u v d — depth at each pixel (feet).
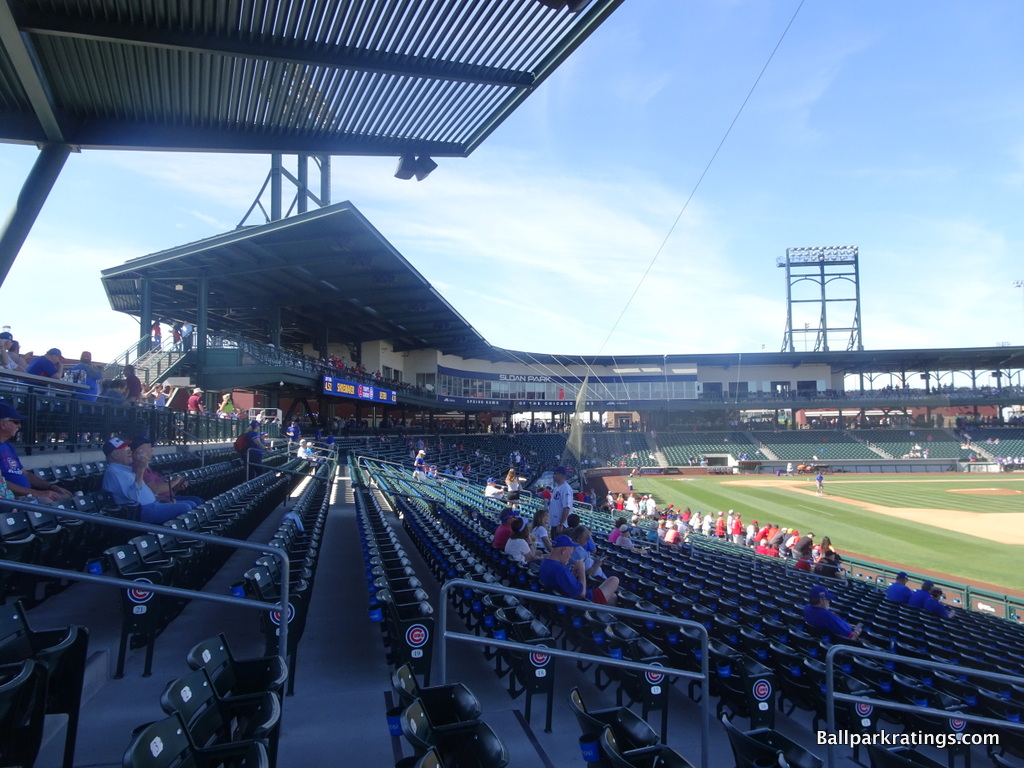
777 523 96.12
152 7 16.08
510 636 16.38
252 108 21.06
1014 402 215.10
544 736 14.58
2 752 9.15
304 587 16.37
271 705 10.08
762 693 15.96
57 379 31.50
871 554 72.79
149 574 14.60
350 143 23.26
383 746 12.76
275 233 72.02
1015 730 17.52
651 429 224.33
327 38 17.39
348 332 140.87
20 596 16.56
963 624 37.40
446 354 181.78
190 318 115.75
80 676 10.75
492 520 44.16
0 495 16.56
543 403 203.10
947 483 161.07
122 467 22.08
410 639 14.88
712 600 26.61
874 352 197.06
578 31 17.29
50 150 21.20
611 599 23.06
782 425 228.63
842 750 17.24
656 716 17.21
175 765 8.36
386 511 50.93
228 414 70.74
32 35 16.97
